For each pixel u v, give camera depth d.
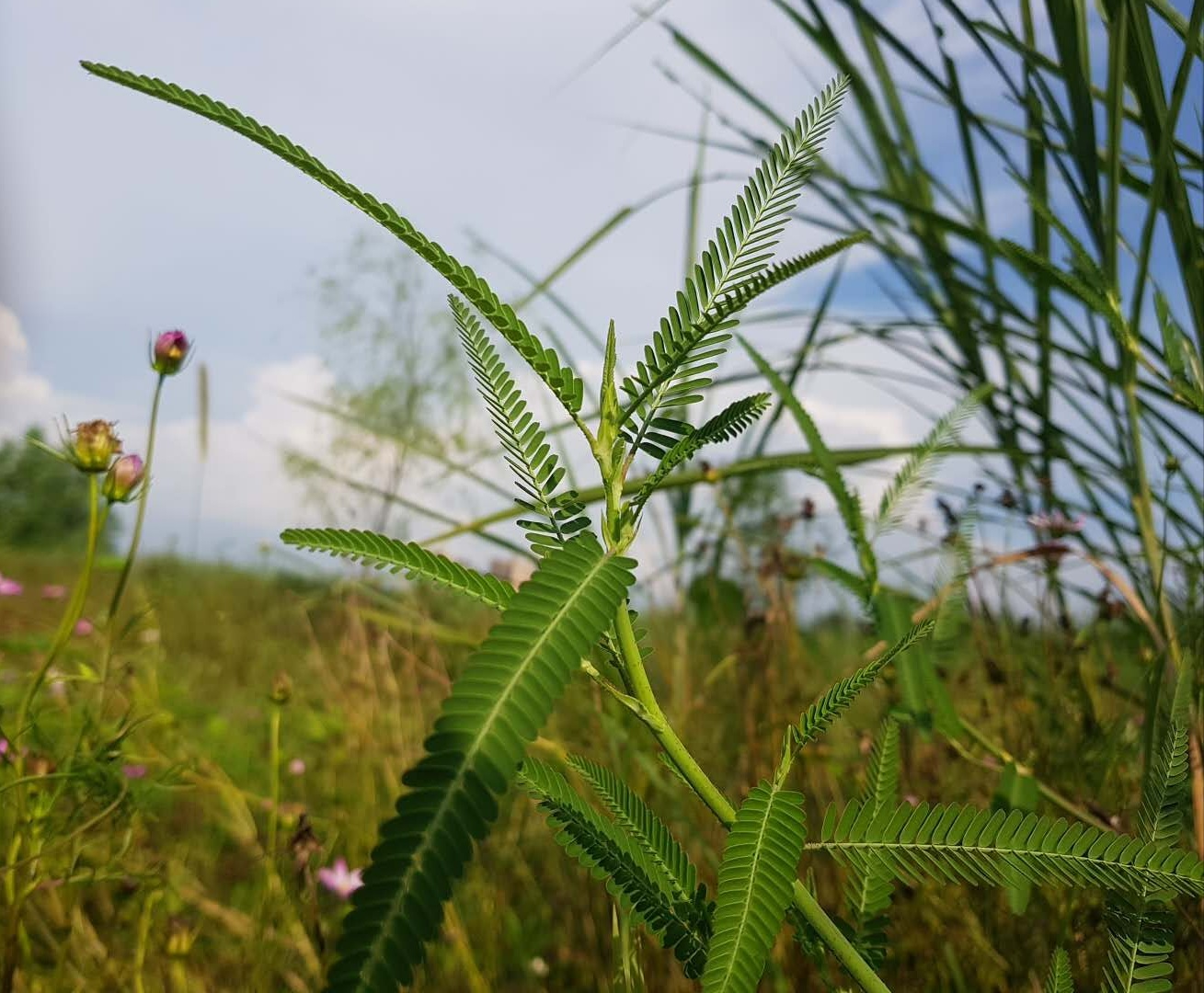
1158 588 0.63
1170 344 0.56
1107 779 0.68
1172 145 0.57
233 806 0.81
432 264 0.25
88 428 0.57
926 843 0.30
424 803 0.18
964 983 0.60
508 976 0.74
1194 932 0.52
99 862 0.64
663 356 0.27
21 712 0.56
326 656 1.56
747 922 0.25
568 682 0.20
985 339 0.92
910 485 0.67
